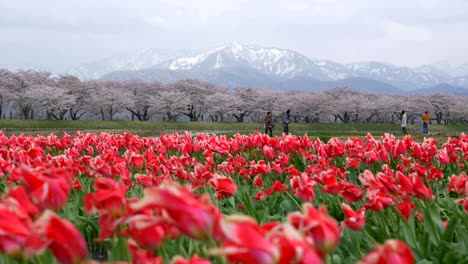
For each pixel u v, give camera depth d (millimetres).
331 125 96062
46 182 2787
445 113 122688
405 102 117188
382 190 4605
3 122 68688
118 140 13016
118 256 3156
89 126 73500
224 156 11203
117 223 2773
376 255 1838
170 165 7902
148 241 2619
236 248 1733
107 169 6012
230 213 6207
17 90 88188
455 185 5215
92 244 6176
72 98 89188
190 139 12133
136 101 103375
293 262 1756
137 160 6918
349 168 9070
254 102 104938
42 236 2080
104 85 105938
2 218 2100
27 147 12867
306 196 4750
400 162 8758
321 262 1794
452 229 4422
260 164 7570
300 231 2023
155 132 57000
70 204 6426
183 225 2084
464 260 3895
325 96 113250
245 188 7375
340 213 6449
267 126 36469
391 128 96688
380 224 4832
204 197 2186
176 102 98938
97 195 2771
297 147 10070
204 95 105062
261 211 5711
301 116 114562
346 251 4711
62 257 2109
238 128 86875
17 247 2113
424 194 4367
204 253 3457
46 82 95688
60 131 59531
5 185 7141
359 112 117438
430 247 4590
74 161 7691
